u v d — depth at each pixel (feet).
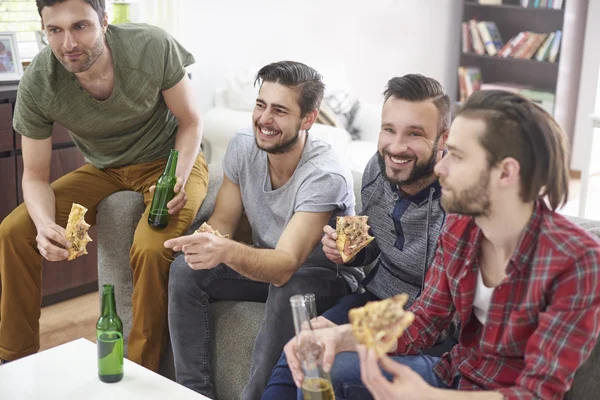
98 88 7.88
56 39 7.41
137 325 7.50
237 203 7.65
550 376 4.42
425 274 6.20
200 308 7.16
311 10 15.71
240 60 14.52
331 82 14.39
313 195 6.89
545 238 4.58
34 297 8.14
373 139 13.98
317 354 4.92
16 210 8.10
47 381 5.68
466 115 4.57
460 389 5.12
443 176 4.65
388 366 4.34
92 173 8.59
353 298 6.61
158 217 7.53
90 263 10.88
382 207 6.49
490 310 4.83
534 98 18.94
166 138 8.59
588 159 13.37
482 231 4.92
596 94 18.13
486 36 19.60
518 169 4.48
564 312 4.44
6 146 9.80
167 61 8.14
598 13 17.83
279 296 6.77
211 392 7.23
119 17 11.49
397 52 18.21
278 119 6.89
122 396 5.50
